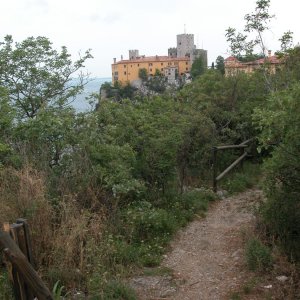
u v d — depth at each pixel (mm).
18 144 6867
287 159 5414
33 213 5172
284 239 5949
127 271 5371
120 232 6293
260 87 12352
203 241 6688
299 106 4738
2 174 5848
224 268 5691
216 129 11734
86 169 6719
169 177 8469
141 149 8008
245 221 7516
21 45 10500
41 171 6207
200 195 8797
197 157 10070
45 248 5121
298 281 5098
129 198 7254
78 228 5262
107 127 7723
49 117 7176
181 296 4969
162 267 5695
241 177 10328
